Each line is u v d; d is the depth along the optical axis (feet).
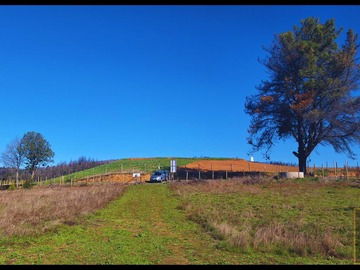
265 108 154.92
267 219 58.90
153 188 120.98
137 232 52.85
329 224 54.95
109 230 53.52
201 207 73.77
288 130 153.48
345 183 111.24
